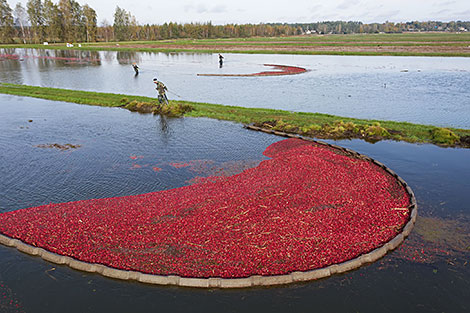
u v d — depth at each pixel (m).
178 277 9.61
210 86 42.28
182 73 54.72
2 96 37.38
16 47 113.50
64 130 24.88
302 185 14.68
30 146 21.50
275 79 46.59
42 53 96.12
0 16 130.38
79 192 15.34
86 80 48.56
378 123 23.36
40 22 137.50
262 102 33.03
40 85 44.44
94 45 125.12
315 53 80.88
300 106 31.14
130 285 9.71
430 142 21.11
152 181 16.41
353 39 134.88
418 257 10.63
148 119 27.75
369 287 9.55
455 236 11.63
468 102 31.22
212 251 10.62
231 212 12.66
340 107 30.39
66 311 8.91
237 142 21.94
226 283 9.46
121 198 14.36
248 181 15.51
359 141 21.72
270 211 12.72
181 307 8.97
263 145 21.36
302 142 20.98
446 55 66.75
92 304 9.11
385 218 12.45
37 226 12.18
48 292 9.53
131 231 11.68
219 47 108.69
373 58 72.12
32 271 10.34
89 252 10.75
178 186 15.83
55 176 17.09
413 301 9.05
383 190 14.55
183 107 29.47
